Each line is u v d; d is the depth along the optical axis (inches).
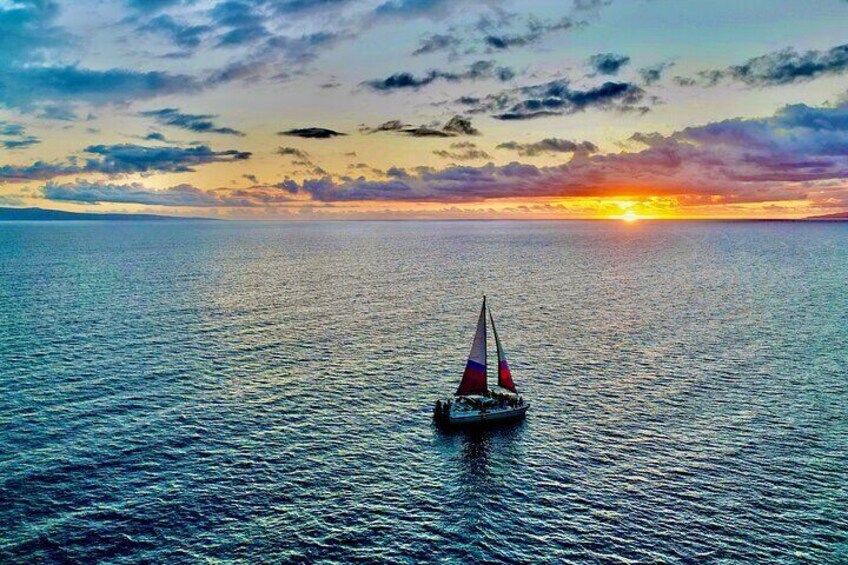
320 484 1982.0
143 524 1733.5
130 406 2502.5
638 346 3540.8
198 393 2669.8
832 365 3189.0
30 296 4724.4
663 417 2524.6
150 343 3380.9
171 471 2015.3
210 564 1587.1
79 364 2979.8
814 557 1647.4
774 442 2289.6
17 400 2517.2
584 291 5526.6
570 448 2262.6
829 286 5900.6
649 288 5743.1
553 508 1877.5
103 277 5964.6
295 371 3006.9
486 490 1975.9
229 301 4687.5
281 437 2290.8
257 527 1744.6
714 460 2160.4
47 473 1967.3
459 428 2431.1
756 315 4416.8
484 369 2679.6
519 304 4810.5
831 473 2066.9
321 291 5300.2
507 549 1683.1
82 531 1692.9
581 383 2928.2
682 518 1819.6
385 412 2564.0
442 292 5359.3
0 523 1712.6
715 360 3282.5
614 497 1935.3
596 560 1638.8
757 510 1859.0
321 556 1636.3
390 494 1942.7
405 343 3548.2
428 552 1664.6
